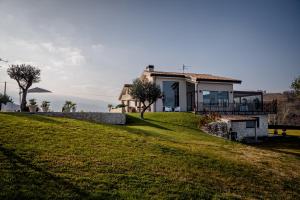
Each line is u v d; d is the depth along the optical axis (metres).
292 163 16.95
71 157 10.62
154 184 9.42
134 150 12.86
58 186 8.20
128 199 8.12
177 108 34.50
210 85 34.62
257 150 20.09
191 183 10.09
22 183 8.01
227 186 10.62
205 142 19.61
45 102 33.34
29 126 14.09
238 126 29.70
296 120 49.62
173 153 13.54
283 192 11.29
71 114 22.53
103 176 9.37
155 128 22.84
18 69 25.25
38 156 10.14
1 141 11.09
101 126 17.70
